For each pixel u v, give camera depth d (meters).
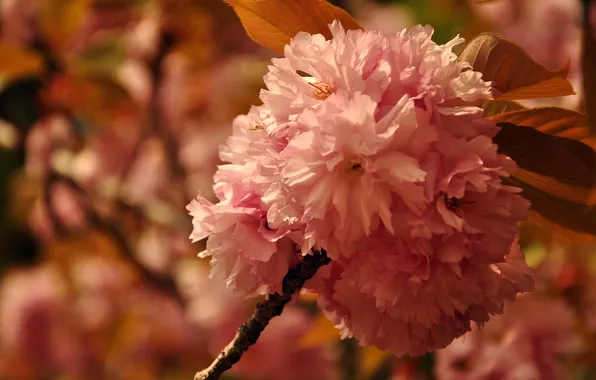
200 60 1.72
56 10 1.51
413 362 1.21
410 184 0.79
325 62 0.80
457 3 1.70
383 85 0.80
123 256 1.71
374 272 0.80
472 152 0.79
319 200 0.79
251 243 0.81
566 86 0.83
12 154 1.92
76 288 1.88
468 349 1.14
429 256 0.80
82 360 1.92
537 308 1.16
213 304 1.62
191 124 1.79
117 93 1.60
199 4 1.61
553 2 1.45
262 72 1.74
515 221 0.80
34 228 1.98
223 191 0.83
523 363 1.14
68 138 1.69
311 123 0.79
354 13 1.82
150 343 1.84
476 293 0.81
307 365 1.52
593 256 1.31
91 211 1.64
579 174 0.84
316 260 0.82
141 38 1.62
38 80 1.57
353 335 0.85
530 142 0.84
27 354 1.95
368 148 0.79
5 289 2.06
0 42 1.32
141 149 1.75
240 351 0.83
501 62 0.83
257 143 0.81
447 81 0.80
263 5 0.84
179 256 1.69
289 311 1.56
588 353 1.21
